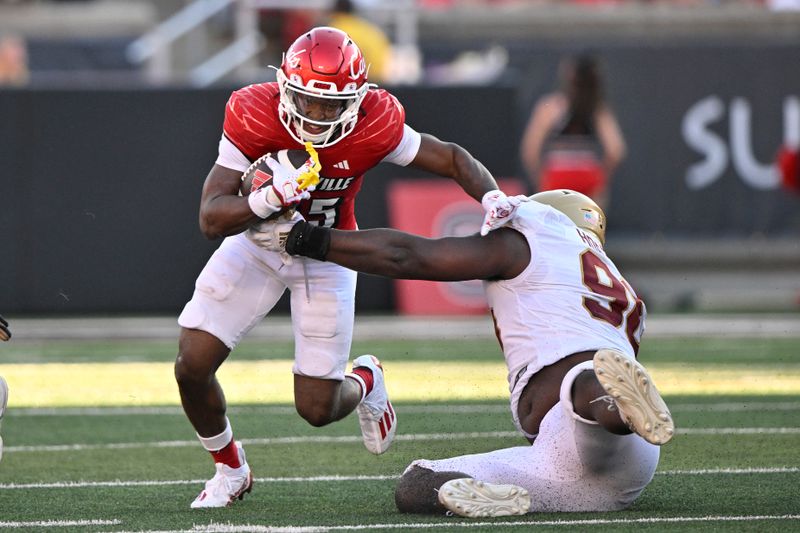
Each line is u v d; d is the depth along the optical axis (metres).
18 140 36.47
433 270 14.03
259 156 14.62
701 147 42.56
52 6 57.81
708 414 22.77
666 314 40.22
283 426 22.17
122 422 22.70
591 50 42.62
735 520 13.76
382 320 37.25
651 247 42.69
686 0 51.97
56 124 36.53
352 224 16.08
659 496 15.35
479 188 15.56
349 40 14.38
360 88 14.30
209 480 16.58
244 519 14.30
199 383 15.11
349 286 15.89
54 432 21.66
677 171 42.62
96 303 36.78
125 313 36.81
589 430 13.45
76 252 36.69
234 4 49.12
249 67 45.88
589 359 13.91
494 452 14.33
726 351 31.97
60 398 25.59
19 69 50.06
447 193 37.34
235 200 13.97
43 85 36.56
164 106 36.50
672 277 42.84
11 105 36.41
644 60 42.47
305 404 16.02
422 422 22.30
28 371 29.28
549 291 14.27
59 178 36.59
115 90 36.53
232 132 14.53
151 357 31.47
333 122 14.32
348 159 14.88
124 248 36.75
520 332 14.29
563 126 38.00
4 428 22.09
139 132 36.56
